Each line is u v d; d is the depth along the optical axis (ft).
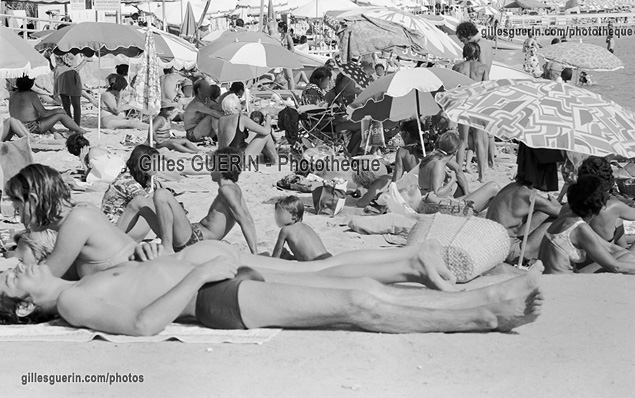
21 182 18.67
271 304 16.80
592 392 14.14
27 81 49.62
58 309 17.40
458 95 24.23
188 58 59.82
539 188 25.62
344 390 14.10
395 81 36.50
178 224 23.36
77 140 40.91
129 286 17.26
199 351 16.01
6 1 88.53
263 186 39.17
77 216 18.34
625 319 18.20
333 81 60.75
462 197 30.12
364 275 18.47
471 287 20.54
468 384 14.42
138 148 25.39
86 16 69.51
